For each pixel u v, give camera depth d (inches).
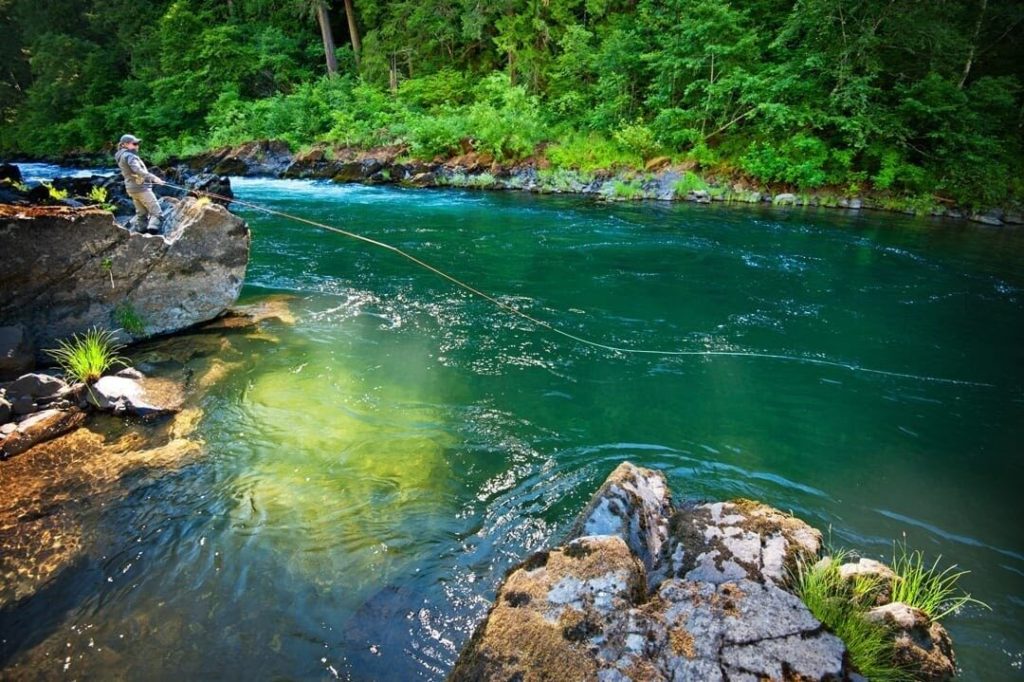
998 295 354.3
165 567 129.9
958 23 722.8
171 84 1131.9
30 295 229.5
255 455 175.3
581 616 93.5
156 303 263.1
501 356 252.1
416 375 231.9
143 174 282.0
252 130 987.3
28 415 185.6
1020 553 143.0
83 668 105.4
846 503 161.0
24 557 130.6
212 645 110.6
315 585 125.8
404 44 1094.4
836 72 669.9
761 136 709.3
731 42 734.5
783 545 119.5
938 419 209.0
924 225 573.3
